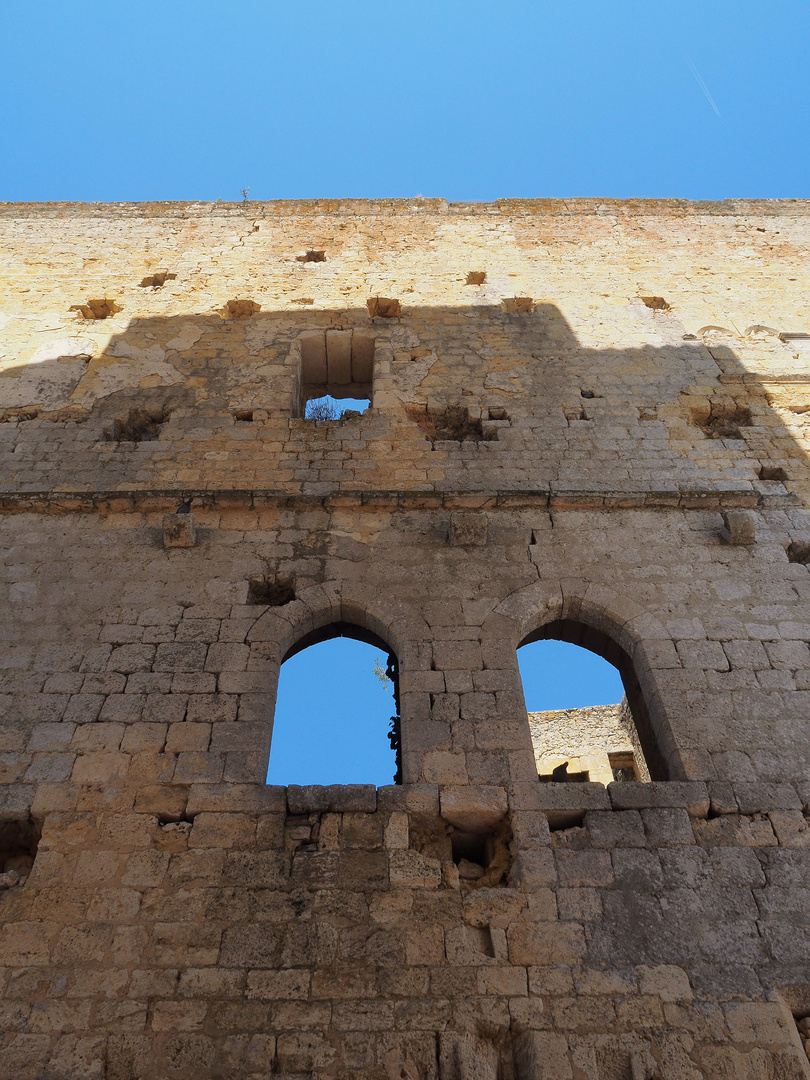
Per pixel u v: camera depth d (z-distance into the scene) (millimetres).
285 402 16125
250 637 11844
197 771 10336
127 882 9383
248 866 9555
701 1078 8117
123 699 11055
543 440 15398
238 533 13375
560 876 9555
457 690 11281
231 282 19297
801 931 9172
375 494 13766
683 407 16297
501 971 8828
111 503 13656
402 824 9969
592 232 21562
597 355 17500
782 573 13039
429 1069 8156
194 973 8727
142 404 16125
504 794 10242
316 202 22188
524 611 12266
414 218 21812
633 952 8977
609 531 13578
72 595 12406
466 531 13125
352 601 12344
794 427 16016
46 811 9953
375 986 8703
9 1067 8070
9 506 13672
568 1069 8141
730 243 21359
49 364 16969
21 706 10961
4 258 20016
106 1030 8336
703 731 10961
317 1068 8133
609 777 19266
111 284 19234
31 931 9008
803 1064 8211
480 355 17375
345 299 18797
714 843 9891
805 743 10875
